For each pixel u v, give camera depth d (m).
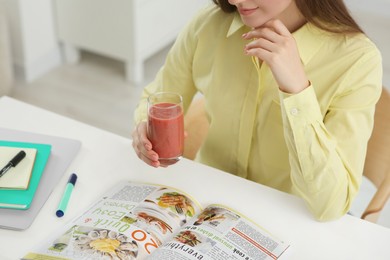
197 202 1.32
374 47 1.37
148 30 3.28
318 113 1.28
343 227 1.28
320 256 1.20
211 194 1.35
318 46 1.38
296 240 1.23
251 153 1.54
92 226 1.23
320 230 1.26
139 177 1.40
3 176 1.35
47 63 3.45
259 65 1.44
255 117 1.48
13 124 1.58
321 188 1.28
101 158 1.47
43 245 1.19
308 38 1.38
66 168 1.42
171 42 3.76
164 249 1.16
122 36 3.23
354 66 1.35
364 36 1.38
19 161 1.39
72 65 3.51
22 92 3.25
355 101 1.35
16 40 3.27
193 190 1.36
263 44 1.26
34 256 1.16
